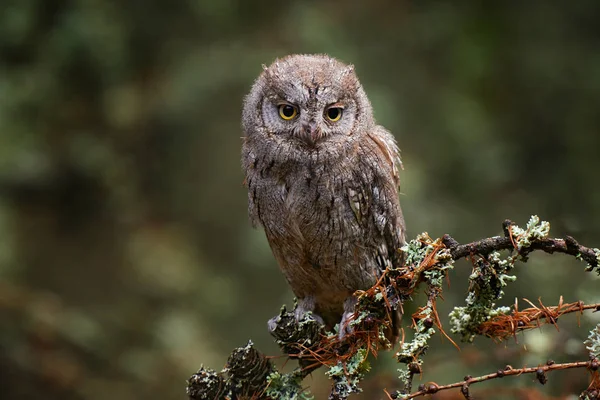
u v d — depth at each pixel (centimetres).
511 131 1381
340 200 615
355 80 636
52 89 1262
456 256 444
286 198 624
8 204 1298
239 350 500
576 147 1326
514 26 1441
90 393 1155
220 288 1311
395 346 687
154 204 1388
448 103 1309
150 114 1331
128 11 1284
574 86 1385
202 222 1364
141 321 1284
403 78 1324
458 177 1277
